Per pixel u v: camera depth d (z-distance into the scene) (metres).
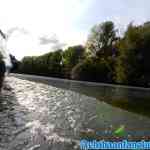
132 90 35.22
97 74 61.25
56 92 23.55
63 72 82.94
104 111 13.95
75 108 14.38
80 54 83.38
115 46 69.06
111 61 59.69
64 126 9.65
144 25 51.66
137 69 46.22
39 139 7.62
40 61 90.75
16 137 7.63
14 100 15.40
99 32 74.50
